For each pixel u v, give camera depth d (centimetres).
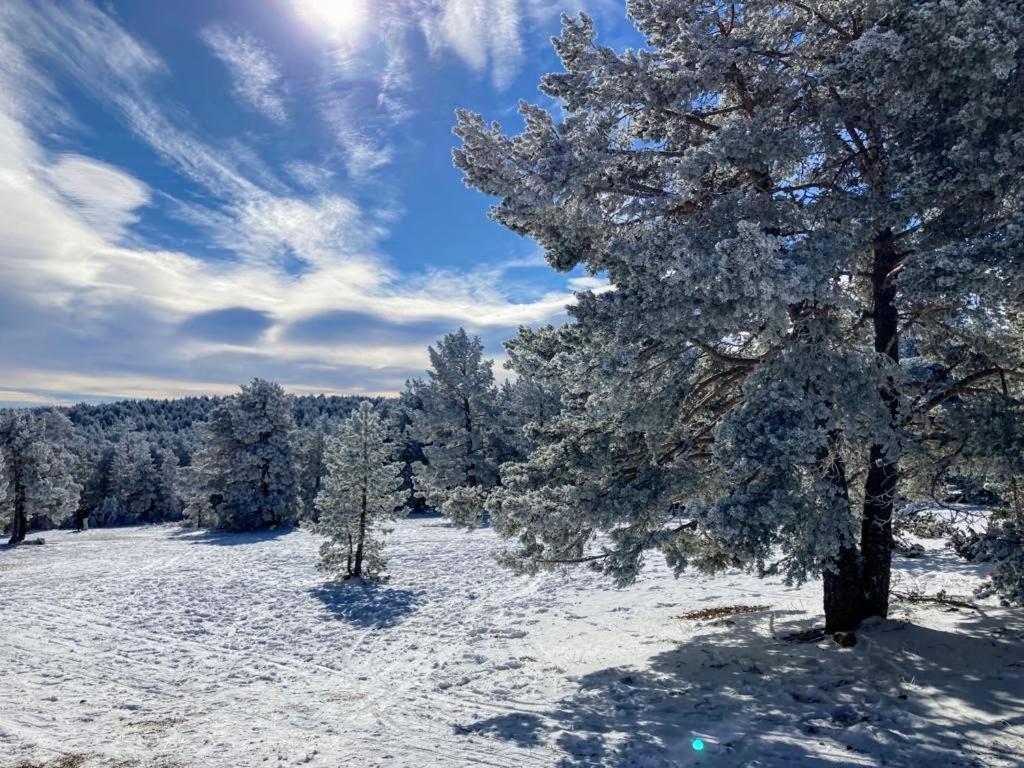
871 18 823
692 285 716
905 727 627
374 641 1389
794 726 662
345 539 2145
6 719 866
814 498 732
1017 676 714
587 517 903
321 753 702
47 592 2097
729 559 1022
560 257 973
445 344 4566
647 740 669
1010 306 871
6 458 4775
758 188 897
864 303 1056
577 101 934
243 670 1184
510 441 4366
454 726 776
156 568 2609
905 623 906
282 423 4769
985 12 668
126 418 17250
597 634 1279
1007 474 802
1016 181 714
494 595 1812
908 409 831
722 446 744
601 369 839
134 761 696
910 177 711
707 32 916
